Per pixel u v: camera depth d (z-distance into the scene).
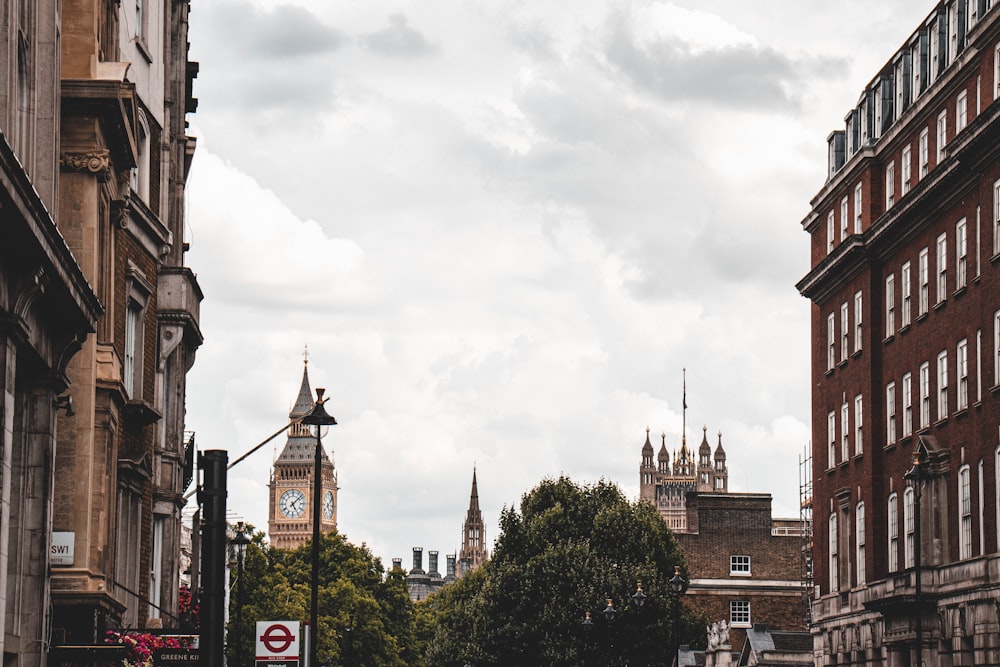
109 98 43.44
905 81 85.56
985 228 69.50
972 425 71.06
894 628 77.25
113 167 46.19
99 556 45.62
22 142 38.41
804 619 148.12
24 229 30.86
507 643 104.00
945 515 74.69
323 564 173.25
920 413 78.81
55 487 43.91
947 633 72.62
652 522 111.44
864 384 86.94
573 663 101.94
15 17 35.97
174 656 42.03
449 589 191.12
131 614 53.28
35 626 37.12
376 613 164.75
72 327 37.34
